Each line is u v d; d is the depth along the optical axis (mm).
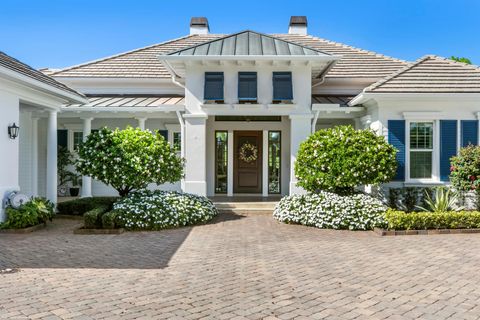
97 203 12391
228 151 16453
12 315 4555
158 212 10500
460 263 7012
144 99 16281
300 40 19766
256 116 16453
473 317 4602
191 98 14273
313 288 5648
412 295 5352
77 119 16797
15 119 10602
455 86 12820
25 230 9812
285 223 11539
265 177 16438
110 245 8477
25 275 6184
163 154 11672
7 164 10297
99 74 17125
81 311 4699
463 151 11359
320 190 12188
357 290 5562
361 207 10742
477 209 11984
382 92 12609
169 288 5613
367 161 11133
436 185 13000
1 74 9289
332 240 9148
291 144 14305
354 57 18203
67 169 17078
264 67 14273
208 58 13672
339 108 14250
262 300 5145
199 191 14180
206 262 7105
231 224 11367
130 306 4887
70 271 6445
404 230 9938
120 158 11109
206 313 4684
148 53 18719
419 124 13242
